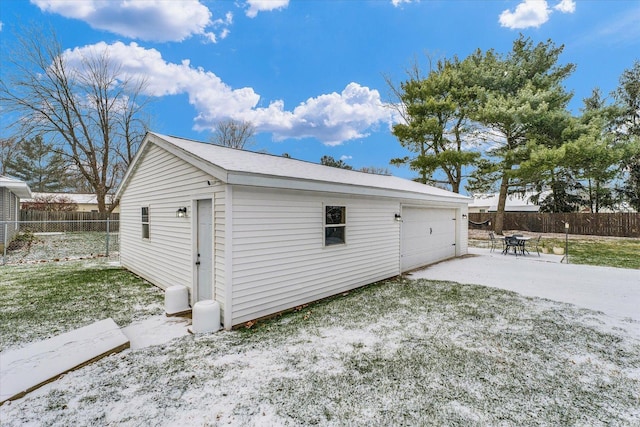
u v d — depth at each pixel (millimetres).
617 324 4445
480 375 3066
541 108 13531
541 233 19562
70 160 19141
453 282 7102
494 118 14227
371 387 2857
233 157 5320
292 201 5105
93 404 2611
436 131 16281
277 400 2664
